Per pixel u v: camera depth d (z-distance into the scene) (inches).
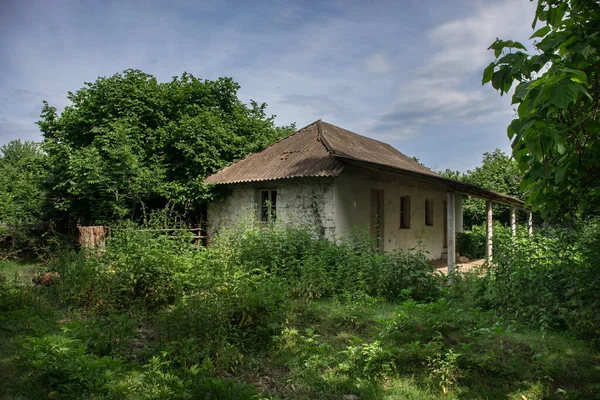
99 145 489.4
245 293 208.2
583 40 102.7
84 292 253.8
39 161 551.2
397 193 509.4
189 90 573.0
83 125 522.6
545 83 88.1
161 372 147.8
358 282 287.3
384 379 161.9
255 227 418.6
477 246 652.1
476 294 273.9
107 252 277.3
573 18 113.0
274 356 184.2
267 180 439.5
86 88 549.0
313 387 154.5
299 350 185.5
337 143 494.0
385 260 310.5
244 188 487.5
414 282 295.6
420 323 205.0
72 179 474.6
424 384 157.8
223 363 167.8
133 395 134.9
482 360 171.9
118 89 525.7
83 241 352.2
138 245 270.8
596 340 201.3
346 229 416.5
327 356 180.4
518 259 266.4
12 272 381.4
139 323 223.1
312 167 413.1
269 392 152.2
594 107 111.1
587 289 216.8
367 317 235.0
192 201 516.1
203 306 192.2
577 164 114.0
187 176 520.7
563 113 113.8
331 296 283.1
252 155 546.6
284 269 313.9
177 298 243.4
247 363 175.5
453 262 376.8
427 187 532.4
